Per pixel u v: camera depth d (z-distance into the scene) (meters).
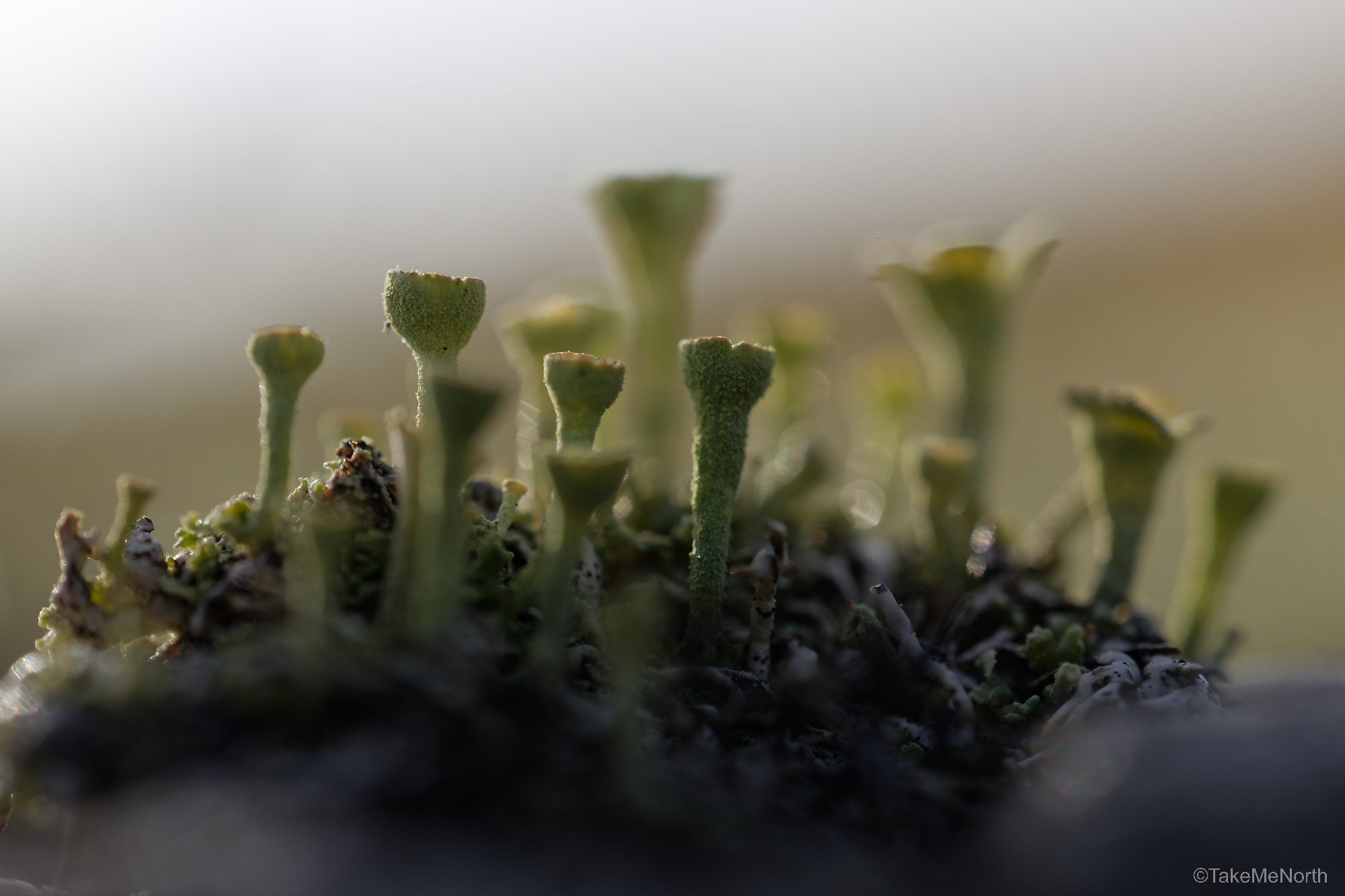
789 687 0.14
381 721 0.12
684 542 0.15
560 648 0.13
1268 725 0.13
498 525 0.14
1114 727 0.13
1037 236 0.17
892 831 0.13
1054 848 0.13
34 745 0.12
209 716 0.12
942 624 0.15
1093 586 0.16
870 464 0.19
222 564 0.14
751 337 0.18
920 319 0.18
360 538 0.14
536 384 0.16
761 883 0.12
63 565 0.13
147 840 0.12
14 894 0.13
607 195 0.17
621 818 0.12
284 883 0.12
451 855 0.12
